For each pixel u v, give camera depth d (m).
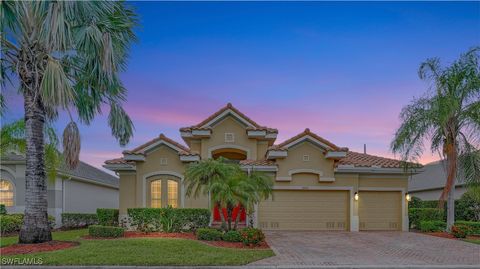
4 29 12.10
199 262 10.08
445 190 17.61
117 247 11.96
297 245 14.03
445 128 17.39
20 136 18.69
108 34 12.21
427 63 17.58
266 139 21.81
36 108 12.67
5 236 16.22
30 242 12.27
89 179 26.41
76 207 25.19
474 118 16.59
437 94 17.19
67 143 12.47
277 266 10.01
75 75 14.37
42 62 12.48
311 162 19.98
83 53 12.88
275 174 20.05
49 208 21.77
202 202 19.39
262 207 20.08
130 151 19.08
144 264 9.88
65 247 11.97
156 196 19.52
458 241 15.37
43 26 11.48
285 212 20.09
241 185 14.15
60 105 11.28
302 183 20.05
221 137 21.41
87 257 10.41
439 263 10.70
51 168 19.27
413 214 20.88
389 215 20.69
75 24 12.49
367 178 20.69
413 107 17.98
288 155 20.00
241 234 13.58
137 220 16.72
